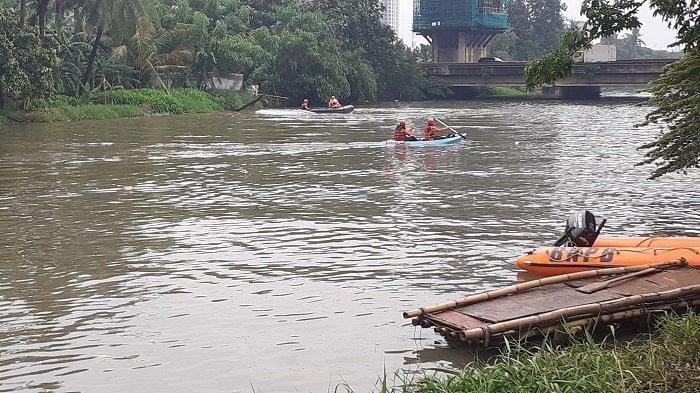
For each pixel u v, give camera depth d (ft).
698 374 20.93
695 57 44.06
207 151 89.61
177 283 35.50
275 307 32.07
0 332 29.25
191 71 185.88
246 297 33.42
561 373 21.76
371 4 248.32
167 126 129.59
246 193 59.98
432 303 32.48
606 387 20.49
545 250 35.32
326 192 60.39
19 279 36.17
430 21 306.14
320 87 204.23
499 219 49.60
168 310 31.76
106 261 39.32
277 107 200.13
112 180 66.90
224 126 129.70
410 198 57.62
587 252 34.47
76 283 35.53
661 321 26.76
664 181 65.36
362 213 51.70
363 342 28.07
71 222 48.88
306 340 28.32
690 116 47.83
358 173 71.05
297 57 204.03
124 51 157.69
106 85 159.63
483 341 25.77
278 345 27.86
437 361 26.17
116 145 96.53
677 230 46.26
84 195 59.16
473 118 151.23
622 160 80.64
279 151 89.40
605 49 247.29
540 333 26.40
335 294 33.76
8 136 108.47
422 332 28.99
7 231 46.34
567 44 27.99
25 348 27.68
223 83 192.75
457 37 306.96
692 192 59.82
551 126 129.18
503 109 186.91
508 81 244.63
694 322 25.21
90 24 146.20
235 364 26.21
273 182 65.67
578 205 54.54
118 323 30.25
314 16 216.13
